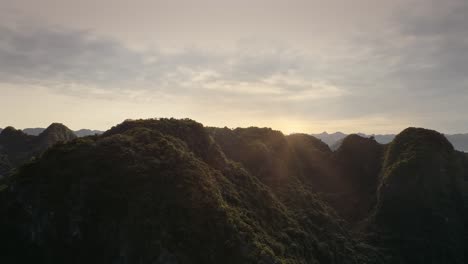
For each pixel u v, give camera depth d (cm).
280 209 10581
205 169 9050
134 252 6944
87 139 9356
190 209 7344
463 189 13838
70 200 7819
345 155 16988
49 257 7669
